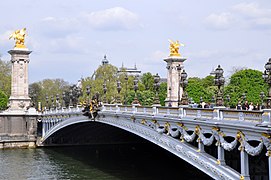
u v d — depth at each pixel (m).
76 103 92.62
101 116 73.44
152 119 52.00
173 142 47.16
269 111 30.52
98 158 89.94
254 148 32.38
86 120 80.31
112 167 77.38
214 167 39.00
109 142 113.06
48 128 110.81
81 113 82.25
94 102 75.00
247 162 34.03
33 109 117.56
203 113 40.53
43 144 113.75
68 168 77.75
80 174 71.31
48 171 74.88
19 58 124.75
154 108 51.97
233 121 35.00
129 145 110.19
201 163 41.19
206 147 45.69
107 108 70.19
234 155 41.34
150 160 85.25
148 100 132.12
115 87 142.25
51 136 111.12
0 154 98.06
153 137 52.56
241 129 33.59
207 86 150.88
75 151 102.69
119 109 64.88
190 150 43.34
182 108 44.78
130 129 60.34
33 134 116.00
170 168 73.75
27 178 68.88
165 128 48.91
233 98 112.06
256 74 116.62
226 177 36.91
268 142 30.55
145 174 68.75
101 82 143.75
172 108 47.50
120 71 156.50
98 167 78.06
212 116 38.66
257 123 31.77
